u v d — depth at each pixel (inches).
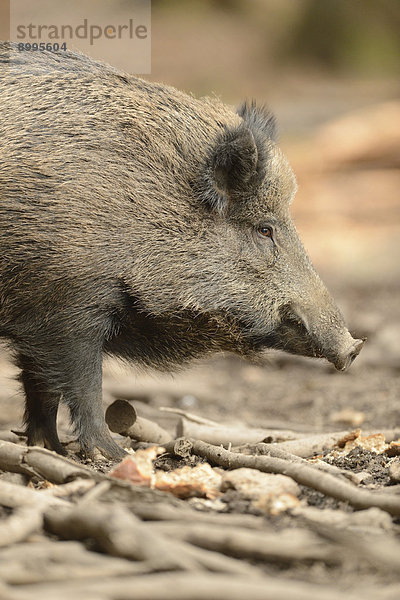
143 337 432.8
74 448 448.5
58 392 407.2
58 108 401.1
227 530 252.2
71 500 292.5
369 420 621.0
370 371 810.2
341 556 242.7
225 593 212.1
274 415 676.1
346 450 415.2
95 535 250.1
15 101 398.9
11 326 403.9
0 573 225.5
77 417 407.5
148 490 293.3
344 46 2561.5
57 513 263.6
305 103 2230.6
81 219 391.9
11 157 389.4
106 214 396.2
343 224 1473.9
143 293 406.6
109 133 402.9
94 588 215.0
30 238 387.9
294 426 585.3
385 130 1742.1
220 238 423.8
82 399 406.0
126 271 401.7
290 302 436.5
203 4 2824.8
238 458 354.9
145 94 422.6
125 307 410.9
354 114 1939.0
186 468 337.1
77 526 254.2
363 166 1723.7
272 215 435.2
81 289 396.5
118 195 398.9
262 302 432.5
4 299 398.0
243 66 2539.4
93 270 395.9
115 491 294.7
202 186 414.9
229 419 641.6
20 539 255.6
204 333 433.4
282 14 2709.2
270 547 244.2
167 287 412.5
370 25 2566.4
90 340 404.5
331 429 579.2
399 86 2362.2
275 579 234.8
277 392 762.8
